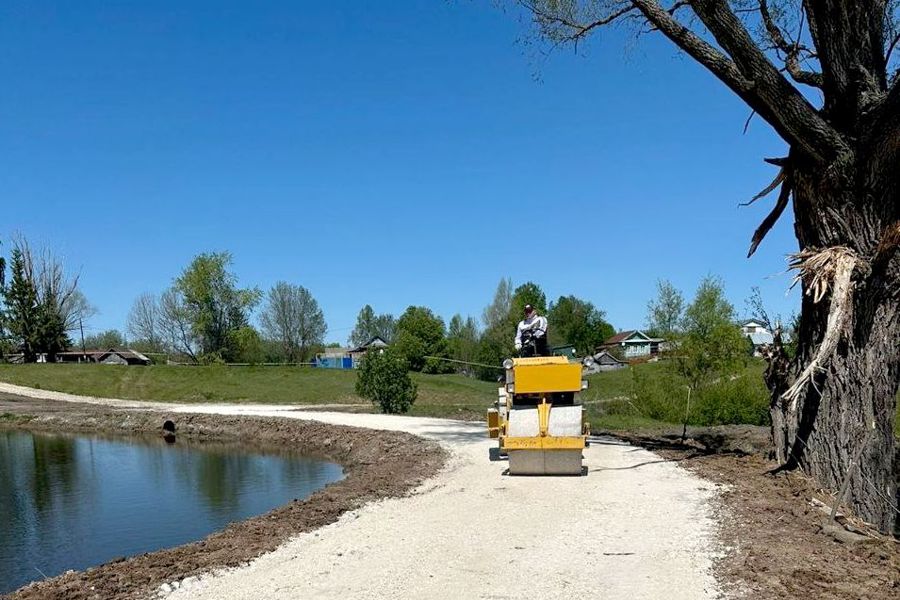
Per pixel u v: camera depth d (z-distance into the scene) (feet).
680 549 23.98
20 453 71.31
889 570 21.47
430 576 21.57
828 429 35.32
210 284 234.17
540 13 44.73
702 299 69.15
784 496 32.27
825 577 20.56
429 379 166.09
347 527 27.86
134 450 73.20
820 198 35.78
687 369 69.56
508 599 19.54
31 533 37.83
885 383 34.53
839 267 33.42
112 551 34.32
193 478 54.75
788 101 34.14
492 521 28.50
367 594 20.03
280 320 260.62
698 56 35.73
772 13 43.45
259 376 166.61
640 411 75.51
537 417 38.96
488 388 161.27
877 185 34.71
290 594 20.11
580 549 24.31
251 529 27.55
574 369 39.32
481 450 50.16
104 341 337.93
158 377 160.86
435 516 29.58
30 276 215.72
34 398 134.51
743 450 48.44
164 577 21.67
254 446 74.64
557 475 38.50
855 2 34.94
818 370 34.94
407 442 57.36
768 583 20.13
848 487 33.73
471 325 249.34
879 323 34.65
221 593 20.24
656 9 36.14
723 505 30.45
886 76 37.58
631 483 35.81
